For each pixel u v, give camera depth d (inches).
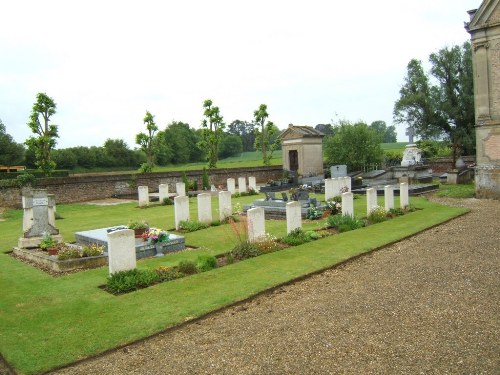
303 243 531.5
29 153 2546.8
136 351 263.3
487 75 928.3
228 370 231.3
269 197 866.1
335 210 767.7
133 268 402.6
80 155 2940.5
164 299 345.4
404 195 770.2
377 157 1795.0
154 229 538.3
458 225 628.1
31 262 511.2
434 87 1886.1
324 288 365.1
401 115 1931.6
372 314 297.3
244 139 5634.8
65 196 1269.7
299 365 231.5
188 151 3996.1
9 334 289.4
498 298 315.9
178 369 236.7
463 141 1792.6
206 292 357.7
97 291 378.6
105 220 869.2
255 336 272.7
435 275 381.4
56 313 326.6
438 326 271.1
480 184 941.8
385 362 229.5
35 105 1364.4
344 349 246.8
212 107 1926.7
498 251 456.8
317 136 1835.6
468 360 226.8
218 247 549.0
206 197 710.5
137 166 3245.6
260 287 365.7
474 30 938.1
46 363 248.2
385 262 439.8
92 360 254.5
